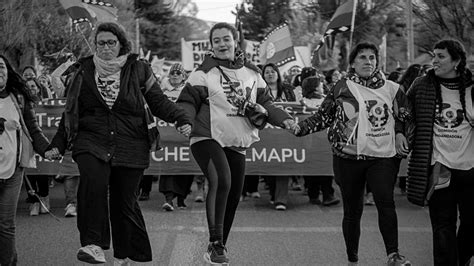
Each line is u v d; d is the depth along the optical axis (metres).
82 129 5.75
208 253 6.22
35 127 6.23
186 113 5.88
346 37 31.44
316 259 7.33
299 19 37.38
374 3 30.95
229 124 6.27
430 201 6.15
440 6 17.84
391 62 29.47
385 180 6.12
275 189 10.50
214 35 6.39
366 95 6.23
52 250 7.75
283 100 11.34
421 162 6.06
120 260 5.93
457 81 6.05
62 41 17.95
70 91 5.75
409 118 6.16
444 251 6.01
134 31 30.70
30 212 9.88
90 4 13.02
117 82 5.73
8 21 15.29
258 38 40.94
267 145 10.35
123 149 5.72
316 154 10.37
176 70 10.88
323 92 12.75
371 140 6.17
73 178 9.75
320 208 10.48
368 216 9.66
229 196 6.46
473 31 17.48
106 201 5.68
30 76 11.48
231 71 6.37
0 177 5.99
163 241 8.17
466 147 6.00
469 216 6.10
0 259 6.15
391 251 6.04
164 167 10.20
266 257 7.41
